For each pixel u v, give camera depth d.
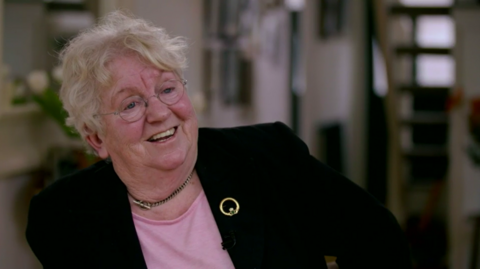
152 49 1.32
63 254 1.45
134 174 1.37
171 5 3.40
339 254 1.44
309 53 4.32
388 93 4.30
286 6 4.23
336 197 1.44
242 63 3.86
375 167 4.72
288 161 1.49
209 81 3.63
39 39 2.75
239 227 1.37
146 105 1.32
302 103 4.35
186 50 1.40
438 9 4.45
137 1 3.19
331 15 4.53
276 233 1.39
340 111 4.82
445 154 4.55
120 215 1.40
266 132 1.57
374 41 4.63
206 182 1.42
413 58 4.87
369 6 4.57
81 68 1.34
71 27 2.88
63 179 1.56
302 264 1.36
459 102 3.93
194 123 1.39
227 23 3.71
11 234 2.43
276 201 1.41
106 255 1.37
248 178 1.44
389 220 1.43
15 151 2.40
